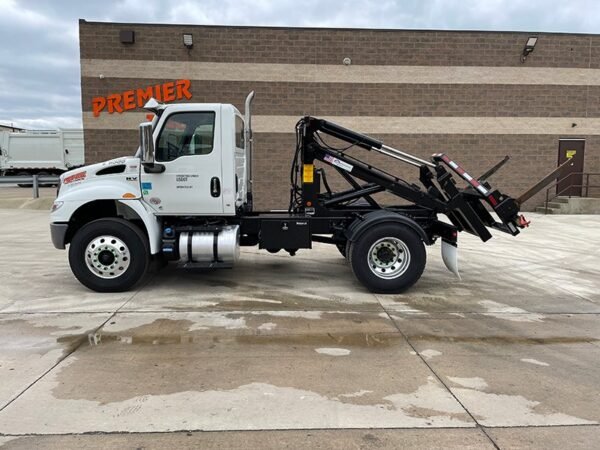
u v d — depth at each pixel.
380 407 3.51
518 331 5.23
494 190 6.77
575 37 15.80
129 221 6.58
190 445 3.00
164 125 6.34
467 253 9.75
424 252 6.57
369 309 5.97
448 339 4.96
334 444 3.03
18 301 6.12
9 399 3.56
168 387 3.79
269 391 3.74
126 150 15.16
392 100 15.59
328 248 10.29
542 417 3.40
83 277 6.46
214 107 6.31
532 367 4.27
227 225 6.77
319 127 6.91
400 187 6.96
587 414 3.46
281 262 8.78
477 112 15.84
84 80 14.89
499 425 3.29
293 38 15.20
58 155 31.72
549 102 16.02
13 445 2.97
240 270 8.09
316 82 15.38
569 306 6.20
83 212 6.90
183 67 15.04
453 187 6.93
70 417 3.31
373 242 6.52
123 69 14.90
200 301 6.22
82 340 4.79
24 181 18.12
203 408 3.46
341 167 6.99
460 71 15.65
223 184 6.42
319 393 3.72
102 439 3.05
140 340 4.81
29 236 11.27
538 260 9.09
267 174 15.59
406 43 15.45
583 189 16.53
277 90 15.34
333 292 6.73
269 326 5.29
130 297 6.36
